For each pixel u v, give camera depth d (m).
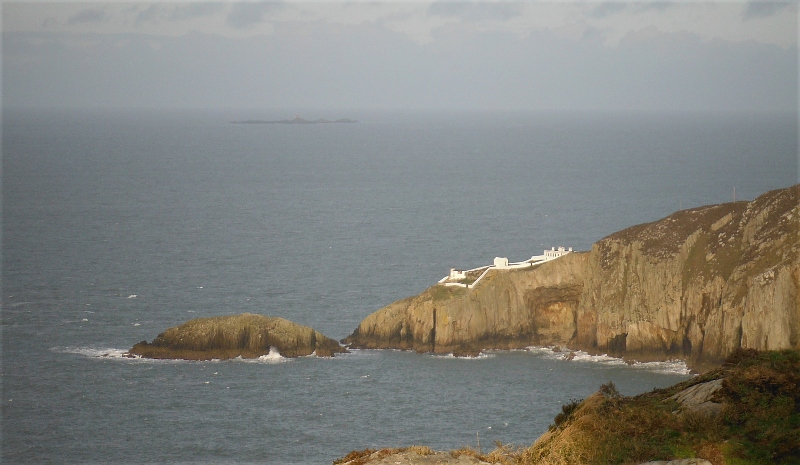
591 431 179.00
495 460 171.38
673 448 170.75
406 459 167.00
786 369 194.88
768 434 169.75
